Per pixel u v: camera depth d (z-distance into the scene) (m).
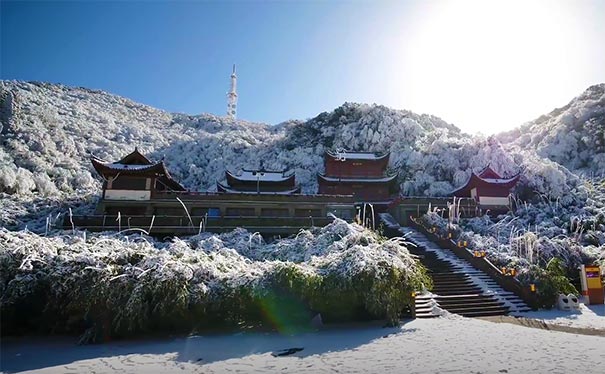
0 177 41.97
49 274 11.05
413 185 49.53
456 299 15.49
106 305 10.45
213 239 21.52
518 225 30.05
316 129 81.44
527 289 15.68
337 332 11.26
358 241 18.14
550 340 9.88
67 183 52.03
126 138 86.62
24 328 11.31
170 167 74.06
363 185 43.81
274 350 9.27
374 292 11.84
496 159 47.09
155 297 10.88
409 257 14.05
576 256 21.38
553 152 59.53
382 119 74.38
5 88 70.12
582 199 36.22
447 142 56.22
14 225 28.86
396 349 9.12
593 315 14.03
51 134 66.25
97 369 7.82
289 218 27.80
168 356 8.80
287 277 11.71
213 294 11.51
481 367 7.49
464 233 25.50
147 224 26.33
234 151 79.69
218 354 8.95
